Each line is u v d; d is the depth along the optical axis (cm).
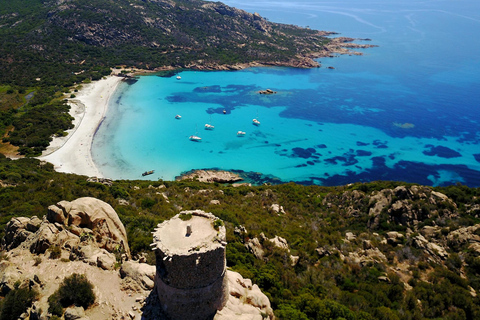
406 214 5253
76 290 1989
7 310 1914
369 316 3039
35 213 3656
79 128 10381
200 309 1798
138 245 3002
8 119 9812
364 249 4628
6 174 5856
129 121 11562
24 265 2255
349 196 6494
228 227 4322
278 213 5866
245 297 2328
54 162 8225
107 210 2825
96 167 8394
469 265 4034
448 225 4909
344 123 12531
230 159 9694
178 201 5666
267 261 3766
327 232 5288
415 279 3862
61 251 2364
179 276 1709
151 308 1888
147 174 8381
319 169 9462
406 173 9394
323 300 3122
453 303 3416
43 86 13412
